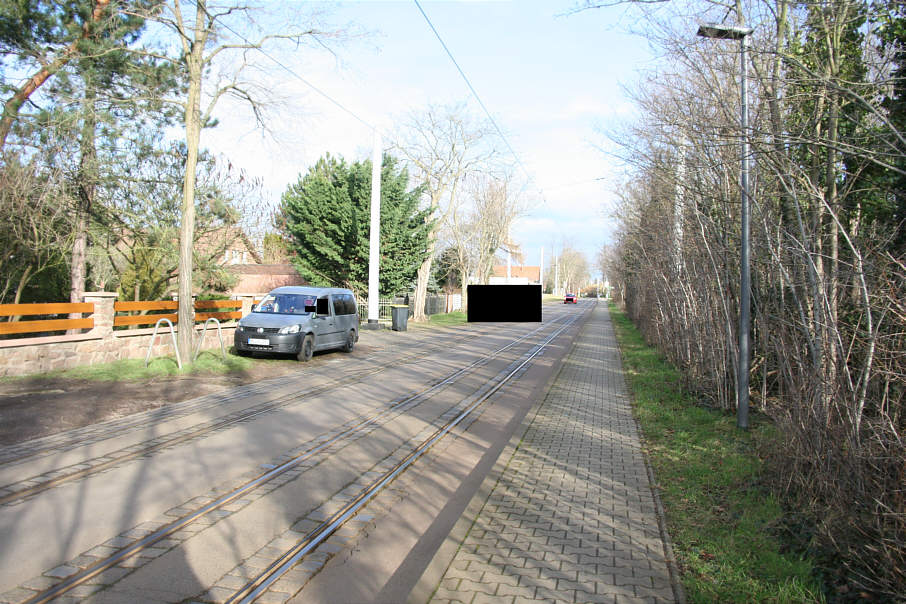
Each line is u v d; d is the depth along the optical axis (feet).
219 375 40.09
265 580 12.62
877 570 12.07
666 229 41.70
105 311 40.75
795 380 18.43
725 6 23.73
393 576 12.96
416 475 20.26
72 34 38.55
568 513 16.56
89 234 53.06
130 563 13.19
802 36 20.86
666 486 18.88
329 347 53.42
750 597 11.80
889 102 18.79
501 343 72.02
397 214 95.35
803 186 19.74
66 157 45.14
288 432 25.39
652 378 42.04
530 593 12.06
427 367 48.03
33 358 35.53
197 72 42.50
